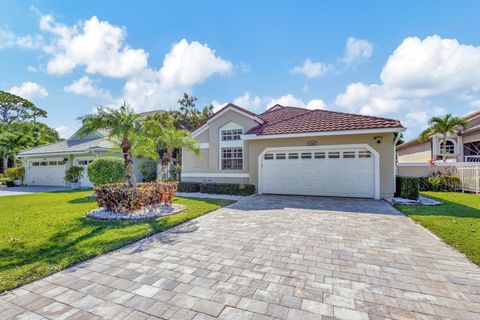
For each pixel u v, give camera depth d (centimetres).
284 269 401
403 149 3047
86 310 293
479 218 720
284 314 283
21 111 3988
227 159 1522
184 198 1219
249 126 1473
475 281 357
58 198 1283
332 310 290
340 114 1324
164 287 345
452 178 1484
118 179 1403
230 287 344
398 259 439
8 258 446
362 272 388
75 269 405
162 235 595
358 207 936
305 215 808
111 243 523
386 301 308
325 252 475
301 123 1313
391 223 696
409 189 1059
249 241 545
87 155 1994
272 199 1156
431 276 373
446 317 276
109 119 851
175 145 1420
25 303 308
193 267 410
